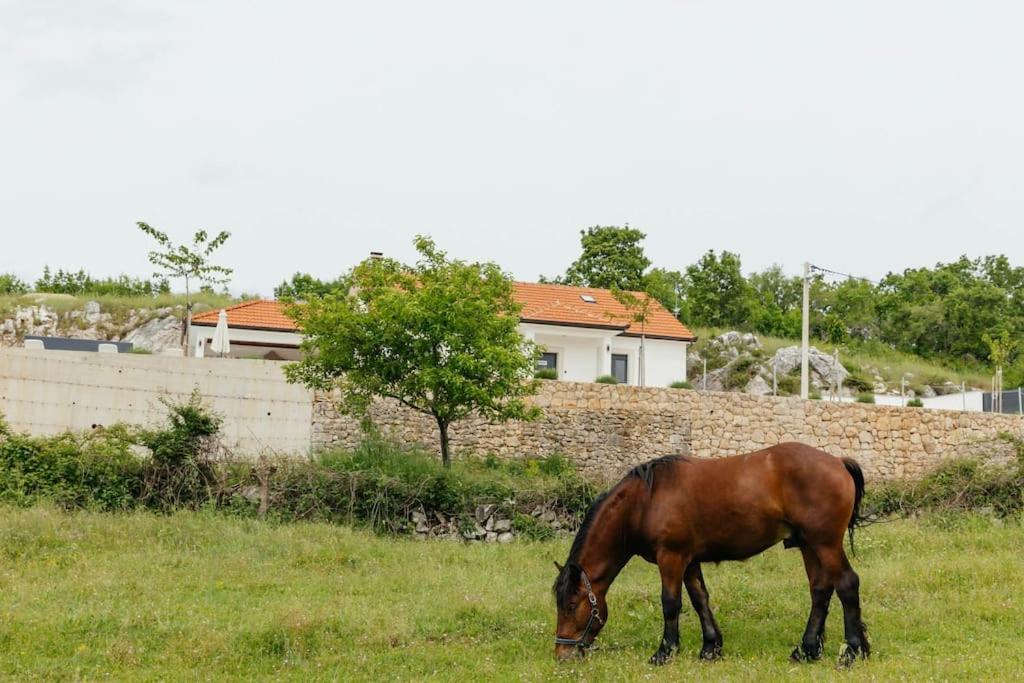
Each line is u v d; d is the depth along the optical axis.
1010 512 20.02
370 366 22.72
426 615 12.05
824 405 29.44
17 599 12.51
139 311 46.56
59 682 9.63
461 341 22.38
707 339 52.44
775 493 10.27
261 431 25.23
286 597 13.12
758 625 11.72
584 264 60.47
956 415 29.72
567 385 28.20
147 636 11.12
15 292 55.47
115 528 16.86
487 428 26.81
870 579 13.81
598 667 10.01
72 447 19.69
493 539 19.50
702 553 10.55
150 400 24.72
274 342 35.22
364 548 16.53
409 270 23.84
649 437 28.09
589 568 10.61
